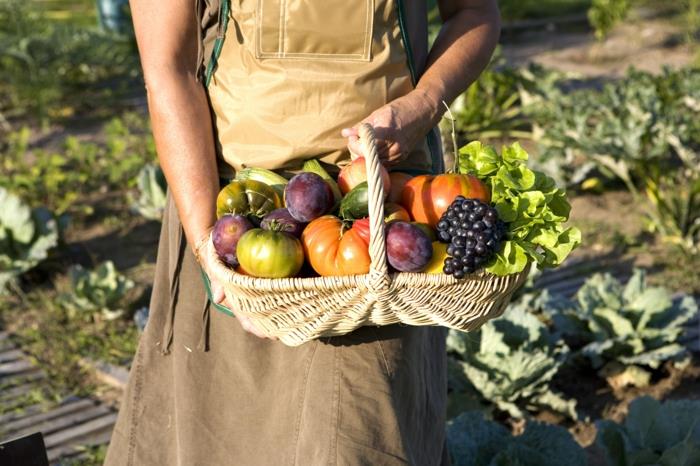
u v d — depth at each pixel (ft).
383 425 7.23
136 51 38.27
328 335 6.87
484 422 11.51
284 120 7.16
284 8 6.95
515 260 6.40
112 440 8.71
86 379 15.83
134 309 18.43
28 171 24.98
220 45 7.25
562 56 38.17
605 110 24.79
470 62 7.85
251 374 7.85
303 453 7.27
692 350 15.90
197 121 7.38
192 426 8.04
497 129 28.07
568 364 15.52
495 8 8.35
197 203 7.29
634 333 14.92
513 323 14.64
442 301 6.43
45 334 17.33
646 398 11.80
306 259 6.53
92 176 25.50
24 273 20.04
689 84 26.53
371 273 6.07
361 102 7.13
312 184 6.63
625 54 38.37
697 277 18.94
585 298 15.52
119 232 22.53
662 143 21.53
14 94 32.55
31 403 15.01
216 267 6.66
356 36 7.04
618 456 11.29
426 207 6.63
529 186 6.86
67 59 34.50
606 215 22.47
